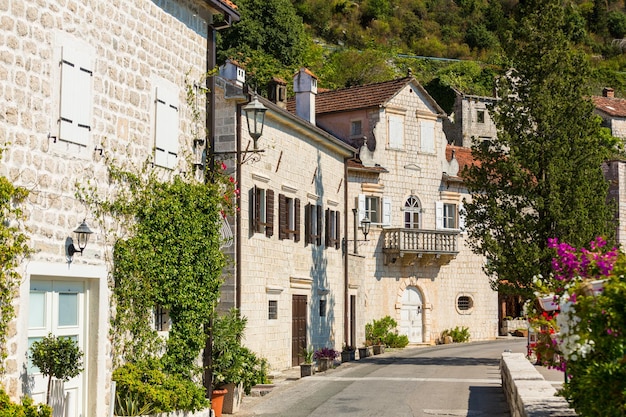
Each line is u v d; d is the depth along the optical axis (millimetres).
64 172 16859
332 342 41688
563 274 13297
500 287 40438
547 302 13203
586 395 10555
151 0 20547
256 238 33250
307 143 39219
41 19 16250
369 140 54750
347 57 101562
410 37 124500
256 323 33094
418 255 54875
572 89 40469
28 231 15641
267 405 25484
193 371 21938
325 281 41125
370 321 53000
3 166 15078
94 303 18078
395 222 54875
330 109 56438
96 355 18000
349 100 56375
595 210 39688
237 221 31453
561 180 39031
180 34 22047
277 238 35562
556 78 40531
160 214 20188
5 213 14992
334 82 98000
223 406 23844
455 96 87375
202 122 23062
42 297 16609
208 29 23797
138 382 18656
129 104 19438
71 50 17109
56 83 16656
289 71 83375
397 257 54219
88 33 17844
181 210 20984
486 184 41125
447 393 27188
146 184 20016
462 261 58094
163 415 19156
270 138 34875
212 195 22281
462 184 58031
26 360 15672
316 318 39875
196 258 21672
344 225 44281
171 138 21359
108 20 18641
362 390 28312
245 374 24375
